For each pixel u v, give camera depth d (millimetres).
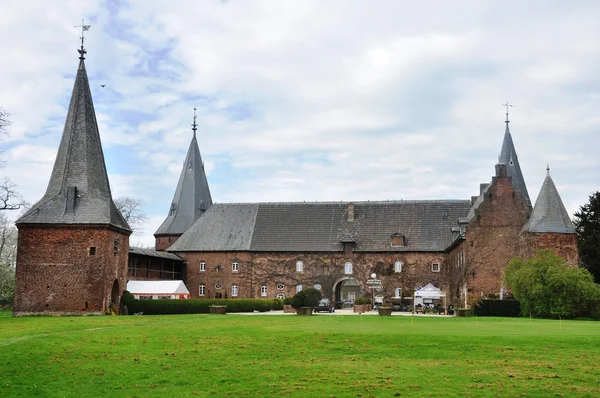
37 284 62156
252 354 28172
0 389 22234
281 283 85938
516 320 45500
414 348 28266
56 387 22500
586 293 50656
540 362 25078
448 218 86500
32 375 24344
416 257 83875
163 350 29625
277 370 24594
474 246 69688
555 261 54062
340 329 34719
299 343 30297
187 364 26109
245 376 23641
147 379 23578
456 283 77125
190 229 90562
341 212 89875
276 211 91188
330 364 25562
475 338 29703
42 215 62969
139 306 64625
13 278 93000
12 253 98000
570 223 63625
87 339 33156
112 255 63938
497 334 31219
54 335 34906
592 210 77062
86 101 67875
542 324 39344
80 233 62500
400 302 81562
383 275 84250
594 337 29875
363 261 84812
